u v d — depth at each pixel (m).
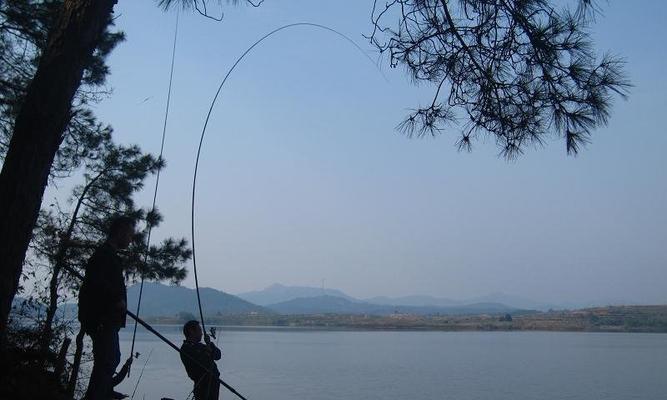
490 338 199.00
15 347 7.27
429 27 6.23
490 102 6.21
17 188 5.43
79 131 13.19
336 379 66.19
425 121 6.50
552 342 170.25
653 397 53.03
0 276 5.29
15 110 10.67
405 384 62.56
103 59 12.58
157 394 41.91
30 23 10.60
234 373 71.75
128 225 5.89
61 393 6.91
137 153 14.15
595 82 5.51
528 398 52.34
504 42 6.02
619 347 143.62
